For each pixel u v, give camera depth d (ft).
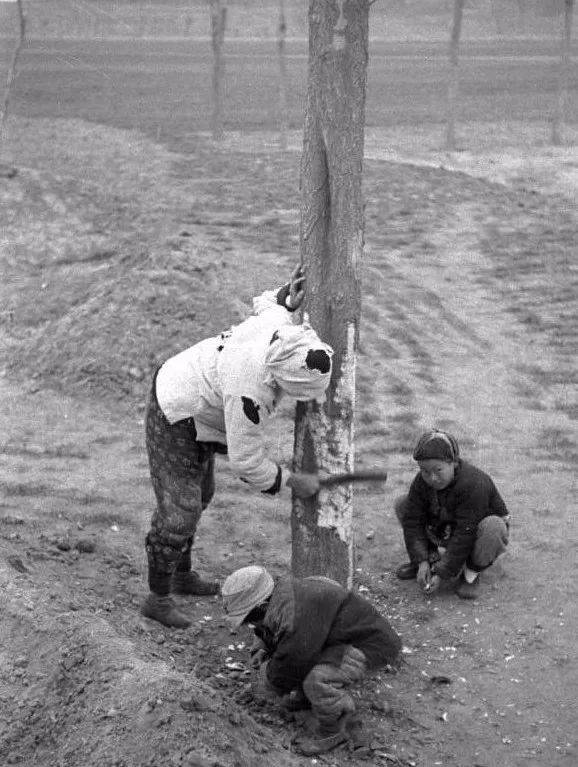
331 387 16.71
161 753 12.72
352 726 15.39
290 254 50.52
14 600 16.10
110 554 20.29
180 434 15.97
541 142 91.15
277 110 106.32
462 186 69.92
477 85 122.93
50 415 30.76
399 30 165.07
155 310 34.99
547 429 29.78
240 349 15.33
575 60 140.77
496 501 19.17
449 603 19.36
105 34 151.12
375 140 90.68
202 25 160.66
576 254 53.16
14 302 41.86
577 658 17.42
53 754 13.37
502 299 45.39
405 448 28.12
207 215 60.64
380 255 52.85
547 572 20.48
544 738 15.42
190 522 16.55
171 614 17.60
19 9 79.30
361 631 14.73
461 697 16.47
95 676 14.16
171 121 99.50
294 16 166.71
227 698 14.84
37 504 23.17
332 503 16.97
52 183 67.10
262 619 15.15
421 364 36.19
